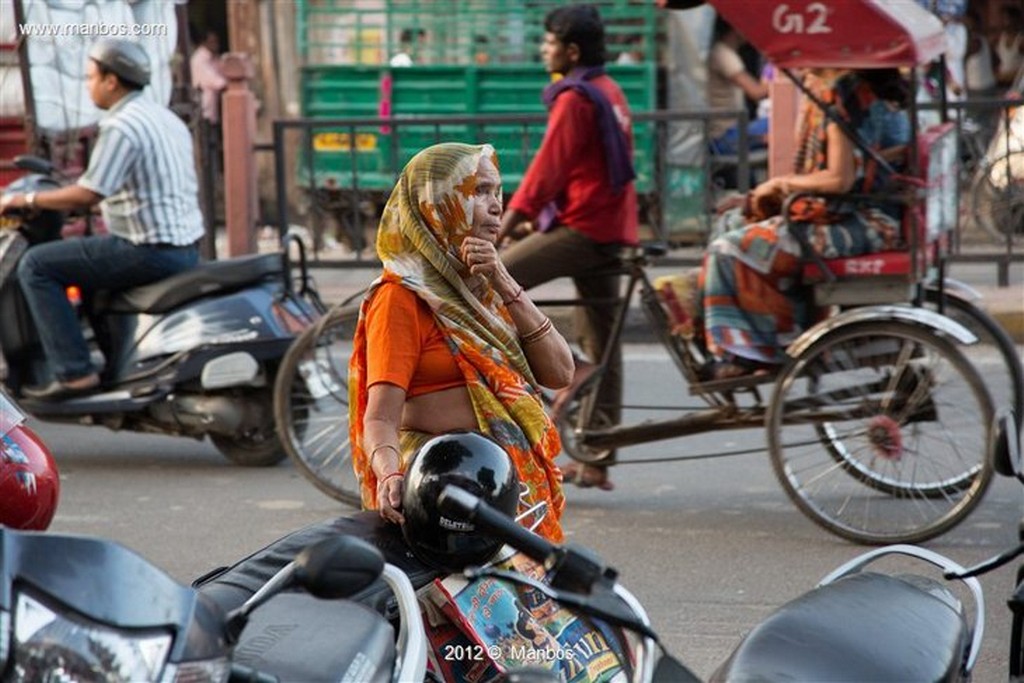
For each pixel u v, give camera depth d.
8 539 2.94
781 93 14.50
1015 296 14.33
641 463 9.65
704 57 17.31
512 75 17.39
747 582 7.81
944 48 8.78
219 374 9.88
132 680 2.94
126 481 9.99
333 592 3.20
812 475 9.34
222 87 19.02
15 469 5.08
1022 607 4.50
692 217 15.18
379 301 4.98
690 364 8.82
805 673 3.81
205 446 10.95
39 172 10.26
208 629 3.10
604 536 8.62
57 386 10.08
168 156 9.91
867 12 8.09
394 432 4.87
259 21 19.11
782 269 8.52
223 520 9.08
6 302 10.07
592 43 9.01
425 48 17.55
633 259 8.86
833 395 8.50
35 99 11.74
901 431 8.48
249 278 10.08
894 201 8.38
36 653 2.86
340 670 3.62
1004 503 9.15
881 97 8.41
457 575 4.27
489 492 4.11
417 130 15.97
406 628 3.85
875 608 4.17
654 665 4.07
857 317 8.25
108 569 2.99
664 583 7.80
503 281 5.01
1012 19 20.77
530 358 5.15
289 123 15.16
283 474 10.16
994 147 15.04
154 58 12.48
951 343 8.19
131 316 10.14
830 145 8.40
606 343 9.09
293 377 9.31
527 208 8.88
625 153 8.91
